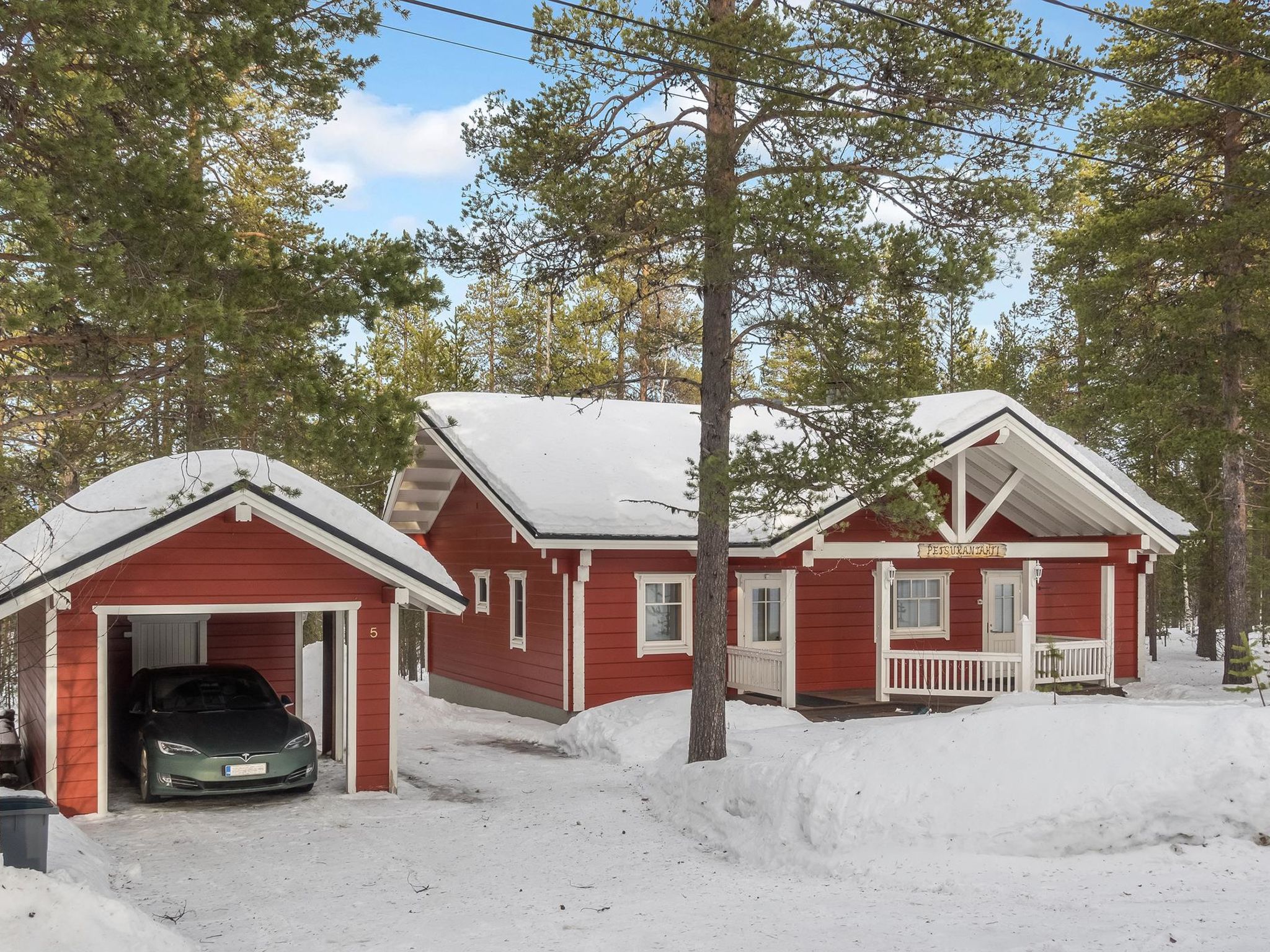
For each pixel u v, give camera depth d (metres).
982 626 23.34
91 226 8.68
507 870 11.02
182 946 7.92
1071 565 24.39
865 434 13.66
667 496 21.58
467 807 14.04
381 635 14.81
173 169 10.15
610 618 20.61
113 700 17.39
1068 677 20.70
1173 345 24.27
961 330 41.69
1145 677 24.45
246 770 13.62
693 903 9.56
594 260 14.11
